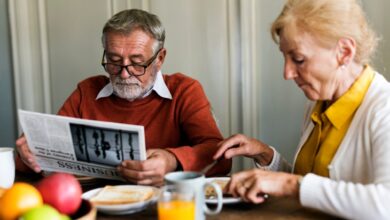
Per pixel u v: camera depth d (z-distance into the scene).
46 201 0.89
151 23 1.67
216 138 1.62
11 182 1.31
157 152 1.41
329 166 1.23
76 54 2.72
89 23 2.68
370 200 0.98
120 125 1.28
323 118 1.29
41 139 1.43
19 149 1.52
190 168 1.44
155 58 1.69
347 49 1.14
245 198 1.10
